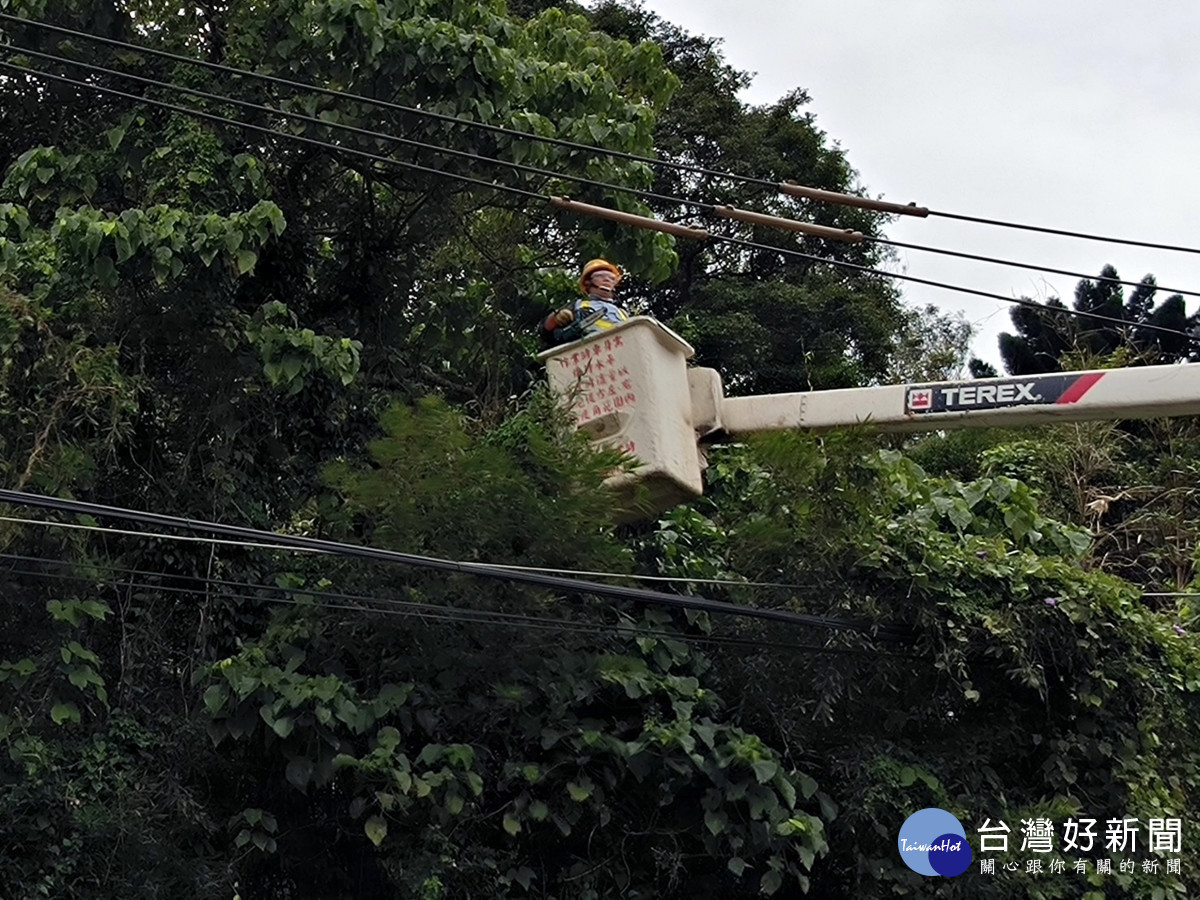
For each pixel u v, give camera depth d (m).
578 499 8.82
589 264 10.03
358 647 8.95
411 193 11.44
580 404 8.95
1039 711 10.07
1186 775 10.43
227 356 9.90
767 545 9.64
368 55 10.09
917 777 9.47
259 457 10.28
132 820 8.32
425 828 8.53
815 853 8.94
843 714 9.82
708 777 9.00
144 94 10.41
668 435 8.81
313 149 10.73
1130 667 10.04
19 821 8.12
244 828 8.59
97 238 8.98
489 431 10.28
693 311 18.61
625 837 9.10
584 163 10.95
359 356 10.89
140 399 9.80
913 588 9.63
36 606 8.70
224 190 9.89
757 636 9.66
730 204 19.38
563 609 9.26
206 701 8.41
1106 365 17.33
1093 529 15.80
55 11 10.33
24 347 8.95
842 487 9.58
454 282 12.78
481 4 10.85
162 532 9.70
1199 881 9.98
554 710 8.90
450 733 8.87
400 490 8.99
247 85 10.42
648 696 9.26
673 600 8.55
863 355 19.02
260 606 9.79
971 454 15.85
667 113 19.61
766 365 18.38
